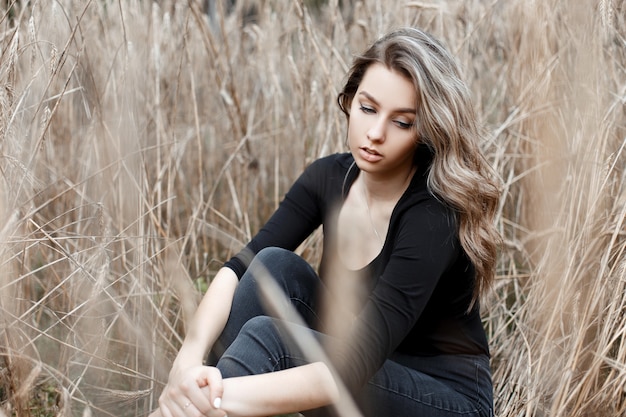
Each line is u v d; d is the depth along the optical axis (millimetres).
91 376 1661
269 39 3084
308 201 1650
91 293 1575
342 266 1545
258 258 1560
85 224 2111
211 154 3045
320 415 1387
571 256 1812
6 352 1464
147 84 2469
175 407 1276
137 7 2512
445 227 1369
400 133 1354
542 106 2113
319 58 2469
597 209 1852
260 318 1368
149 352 1562
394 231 1428
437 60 1329
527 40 2352
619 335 1764
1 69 1664
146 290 1848
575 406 1608
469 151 1365
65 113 2318
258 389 1250
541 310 1890
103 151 1970
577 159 1923
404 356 1502
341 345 1296
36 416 1623
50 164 2279
